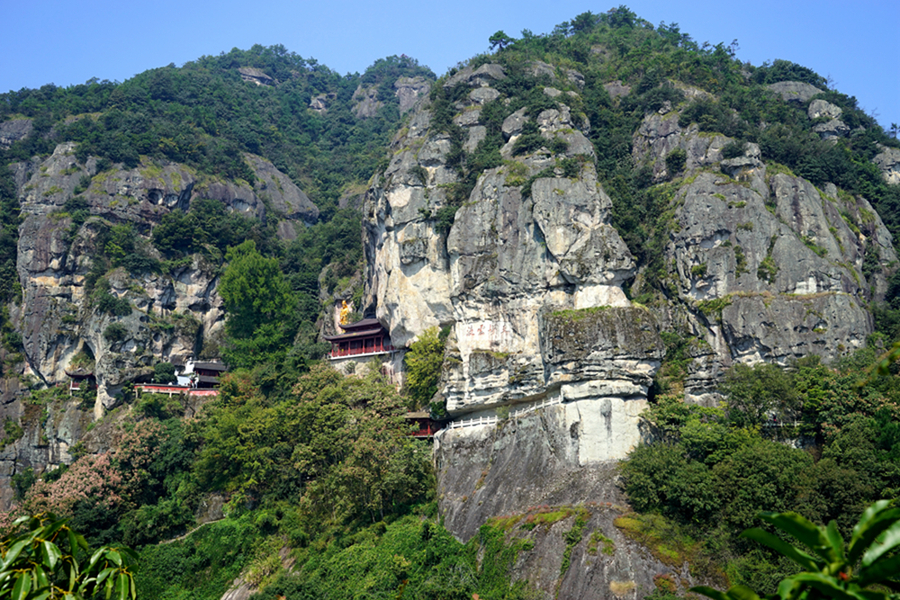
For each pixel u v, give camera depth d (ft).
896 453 169.37
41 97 514.27
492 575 188.55
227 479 272.51
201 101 540.11
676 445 199.93
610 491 195.93
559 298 245.24
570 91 331.57
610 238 245.24
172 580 240.94
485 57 347.15
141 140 428.97
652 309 258.98
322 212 513.45
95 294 366.22
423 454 245.65
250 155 517.55
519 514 201.57
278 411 272.31
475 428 244.22
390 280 295.89
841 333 226.38
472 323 262.06
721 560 165.68
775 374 204.95
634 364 220.84
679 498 179.52
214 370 346.95
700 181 265.34
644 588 165.68
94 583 61.67
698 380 236.02
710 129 294.46
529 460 220.84
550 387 229.86
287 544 236.63
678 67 349.61
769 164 275.59
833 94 354.33
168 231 391.86
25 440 353.31
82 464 288.10
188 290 386.93
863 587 39.01
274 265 373.40
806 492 164.96
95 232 386.11
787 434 200.64
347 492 228.02
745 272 242.58
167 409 323.57
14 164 436.35
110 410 334.03
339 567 212.23
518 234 257.14
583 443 212.02
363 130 624.59
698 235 253.03
